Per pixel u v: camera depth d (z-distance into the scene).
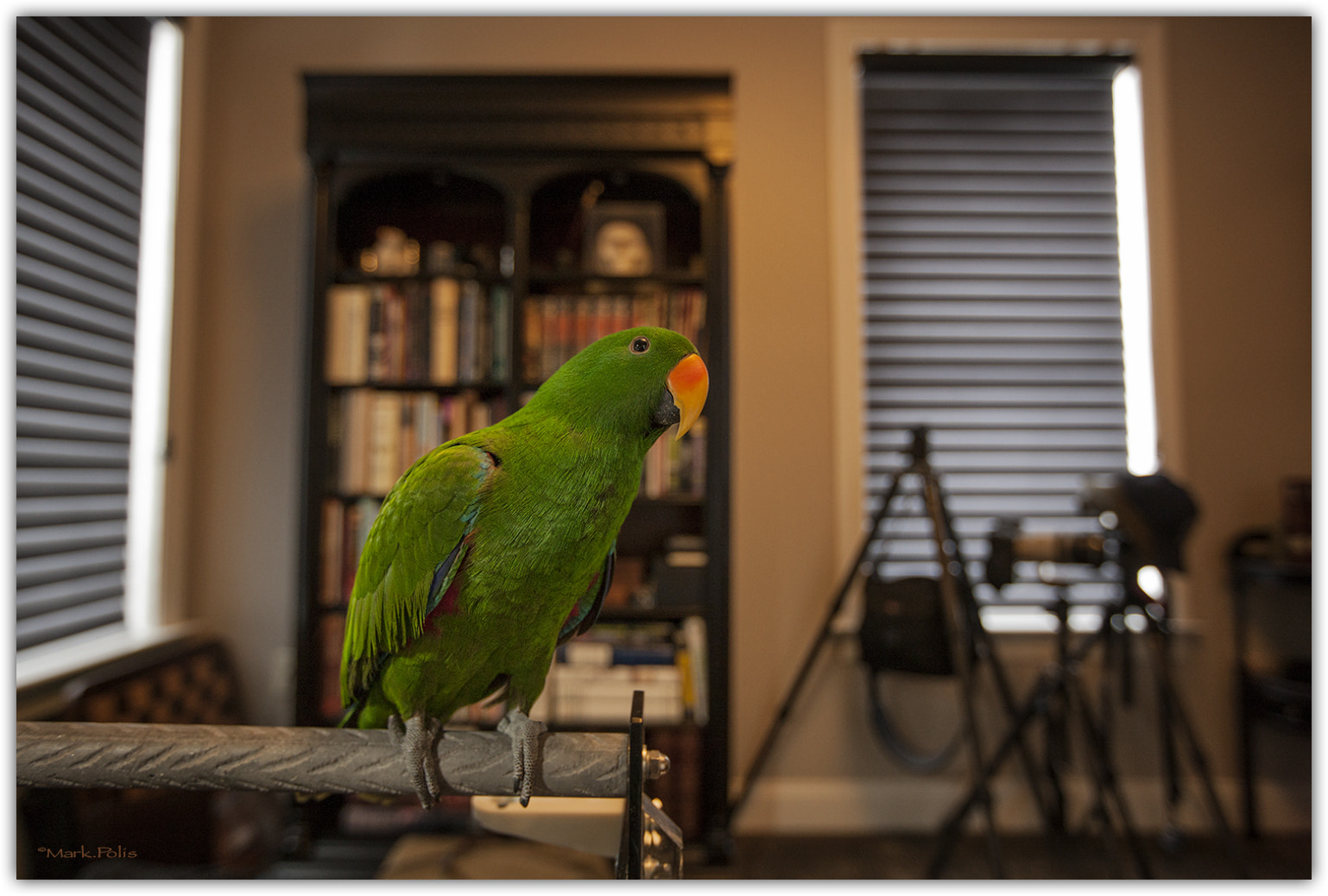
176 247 2.20
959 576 1.90
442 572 0.74
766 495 2.35
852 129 2.40
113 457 1.94
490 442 0.77
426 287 2.08
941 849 1.83
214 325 2.32
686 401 0.78
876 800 2.28
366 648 0.80
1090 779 2.27
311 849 1.90
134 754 0.72
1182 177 2.42
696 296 2.05
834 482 2.36
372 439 1.98
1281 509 2.30
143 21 2.12
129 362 1.98
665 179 2.31
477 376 2.01
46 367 1.69
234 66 2.37
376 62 2.37
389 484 1.97
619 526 0.80
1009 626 2.33
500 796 0.75
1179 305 2.39
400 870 1.32
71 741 0.72
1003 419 2.41
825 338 2.38
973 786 1.75
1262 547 2.29
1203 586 2.34
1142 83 2.42
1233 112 2.43
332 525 1.95
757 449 2.36
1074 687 1.91
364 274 2.00
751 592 2.33
